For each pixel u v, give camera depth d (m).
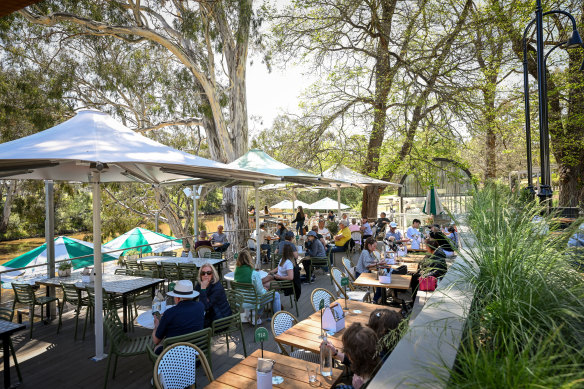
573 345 1.69
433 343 1.85
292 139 15.48
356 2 13.02
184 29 12.82
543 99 7.18
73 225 30.41
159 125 17.09
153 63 17.34
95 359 5.05
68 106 15.95
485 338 1.95
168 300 5.13
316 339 3.64
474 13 13.32
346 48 14.08
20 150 4.04
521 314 1.84
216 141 16.47
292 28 14.30
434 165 13.20
